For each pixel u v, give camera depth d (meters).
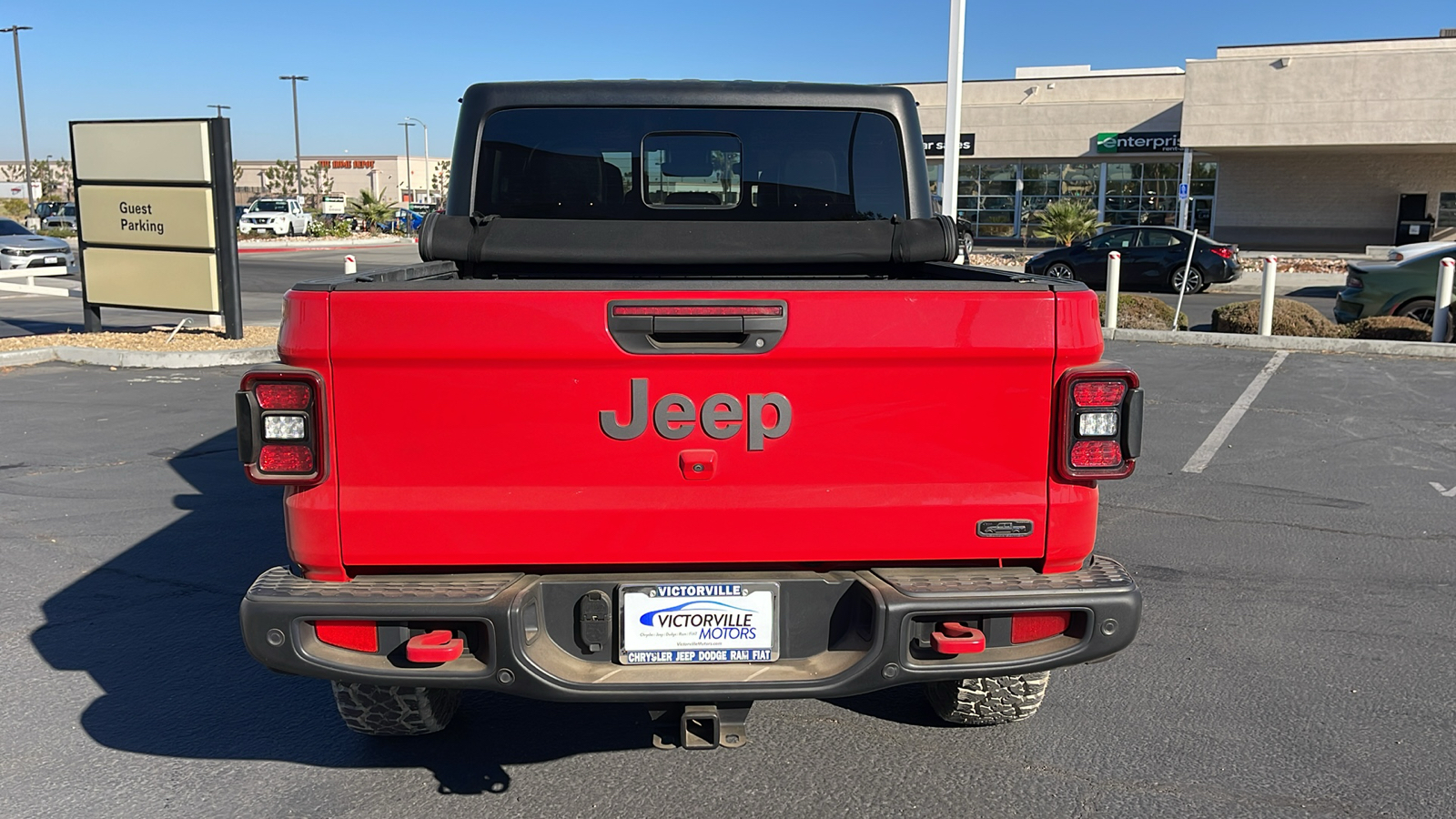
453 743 3.93
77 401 10.35
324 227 49.31
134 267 13.78
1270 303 13.88
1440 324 13.18
